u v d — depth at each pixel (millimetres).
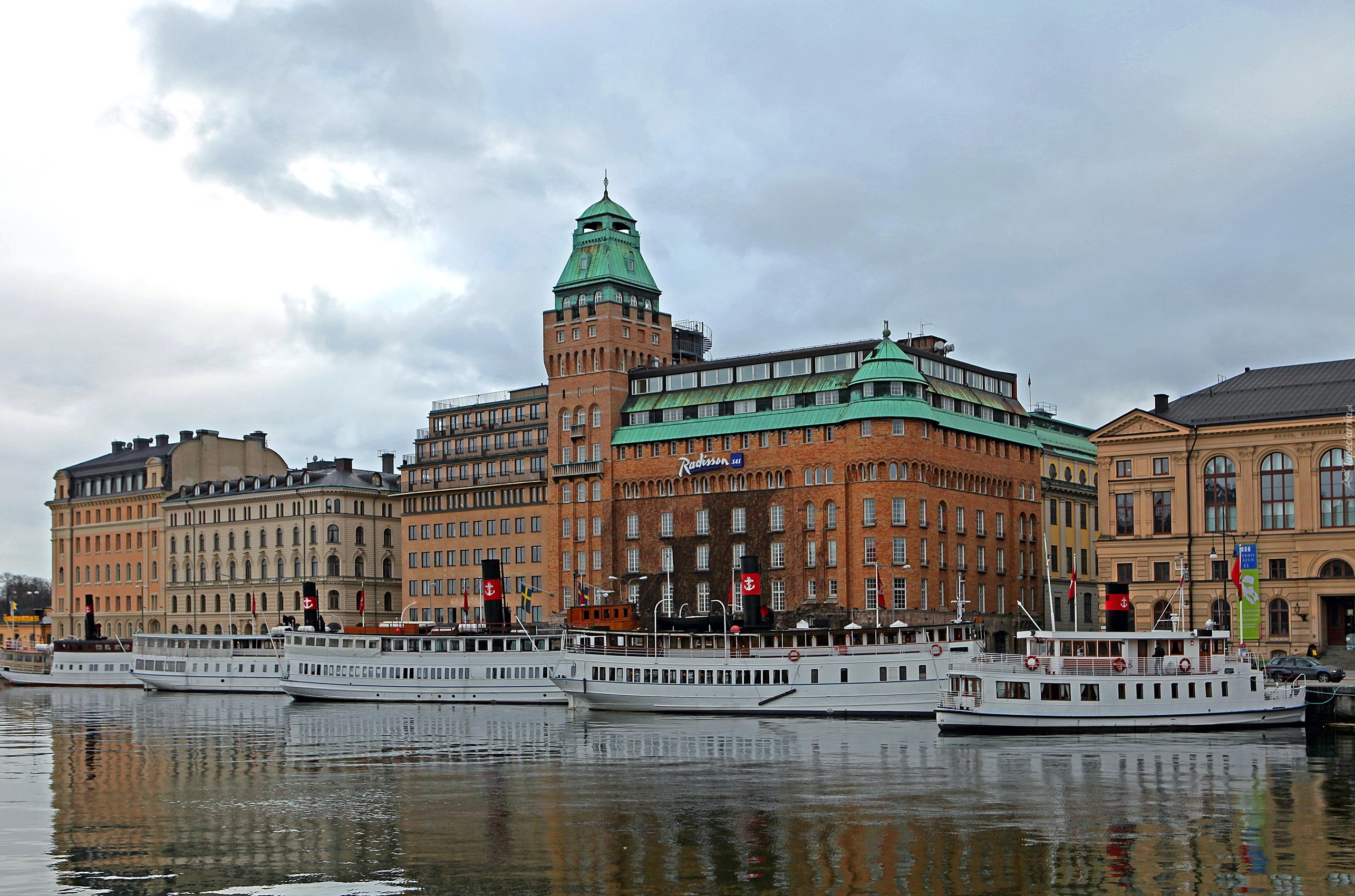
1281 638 132875
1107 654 100938
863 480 161375
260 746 104312
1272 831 64938
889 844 63094
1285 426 133250
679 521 175375
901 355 163875
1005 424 181625
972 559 170250
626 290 187875
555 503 187250
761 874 58250
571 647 137750
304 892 56531
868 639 121625
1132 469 141875
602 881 57594
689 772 85250
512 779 83625
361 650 153000
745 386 175375
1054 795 74062
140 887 57562
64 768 92125
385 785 82250
